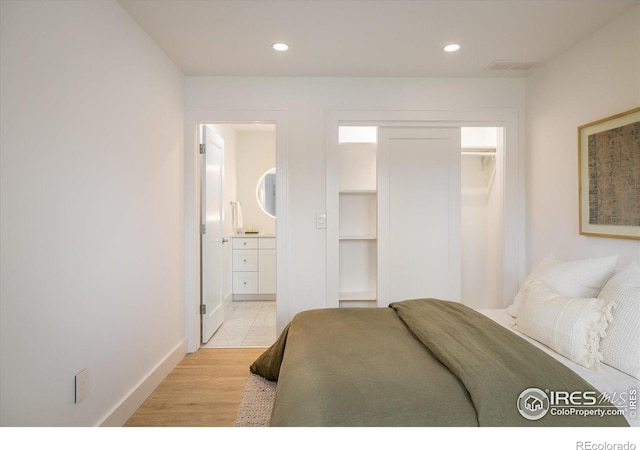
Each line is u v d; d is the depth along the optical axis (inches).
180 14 87.7
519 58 113.9
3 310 51.1
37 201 57.2
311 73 125.4
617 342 62.1
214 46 104.9
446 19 91.0
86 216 70.0
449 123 132.4
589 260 81.5
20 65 53.7
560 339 67.5
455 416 48.7
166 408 89.6
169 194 112.7
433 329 71.7
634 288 65.2
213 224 146.6
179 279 121.3
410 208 134.0
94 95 72.7
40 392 57.9
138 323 91.4
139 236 92.3
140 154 93.1
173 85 116.2
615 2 83.4
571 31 97.0
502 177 133.6
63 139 63.3
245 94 127.9
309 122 129.0
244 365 116.3
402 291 134.2
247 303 199.2
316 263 129.8
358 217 147.9
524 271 131.0
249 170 219.5
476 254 156.6
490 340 65.8
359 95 129.4
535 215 124.6
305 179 129.3
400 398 50.8
